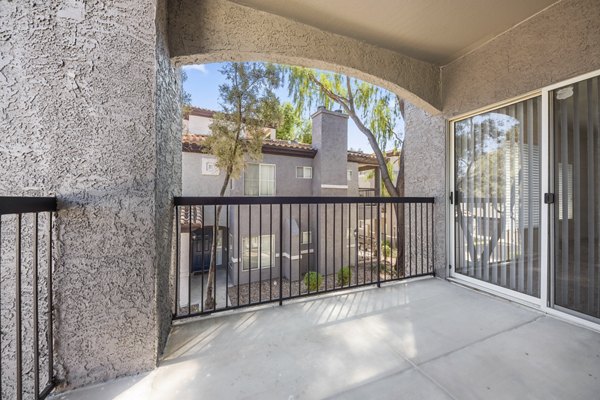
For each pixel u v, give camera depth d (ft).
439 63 10.08
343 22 7.71
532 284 7.71
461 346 5.54
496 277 8.70
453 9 7.14
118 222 4.66
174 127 7.28
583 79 6.49
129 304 4.73
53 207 4.24
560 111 6.98
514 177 8.24
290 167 26.84
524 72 7.63
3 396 4.15
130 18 4.75
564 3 6.75
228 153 18.39
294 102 25.91
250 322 6.72
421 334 6.05
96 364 4.52
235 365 4.97
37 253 4.04
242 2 6.95
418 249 11.52
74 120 4.41
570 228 6.81
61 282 4.35
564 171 6.93
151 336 4.87
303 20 7.63
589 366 4.86
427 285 9.57
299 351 5.41
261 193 25.48
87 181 4.48
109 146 4.60
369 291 8.98
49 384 4.23
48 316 4.28
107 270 4.60
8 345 4.17
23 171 4.20
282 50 7.41
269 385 4.43
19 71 4.16
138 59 4.79
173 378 4.63
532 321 6.68
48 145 4.29
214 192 23.44
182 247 17.85
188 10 6.54
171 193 6.82
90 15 4.49
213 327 6.47
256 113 18.38
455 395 4.16
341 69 8.54
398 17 7.50
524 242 7.93
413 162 11.78
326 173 26.76
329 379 4.55
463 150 9.89
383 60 9.04
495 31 8.13
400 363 4.98
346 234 27.48
